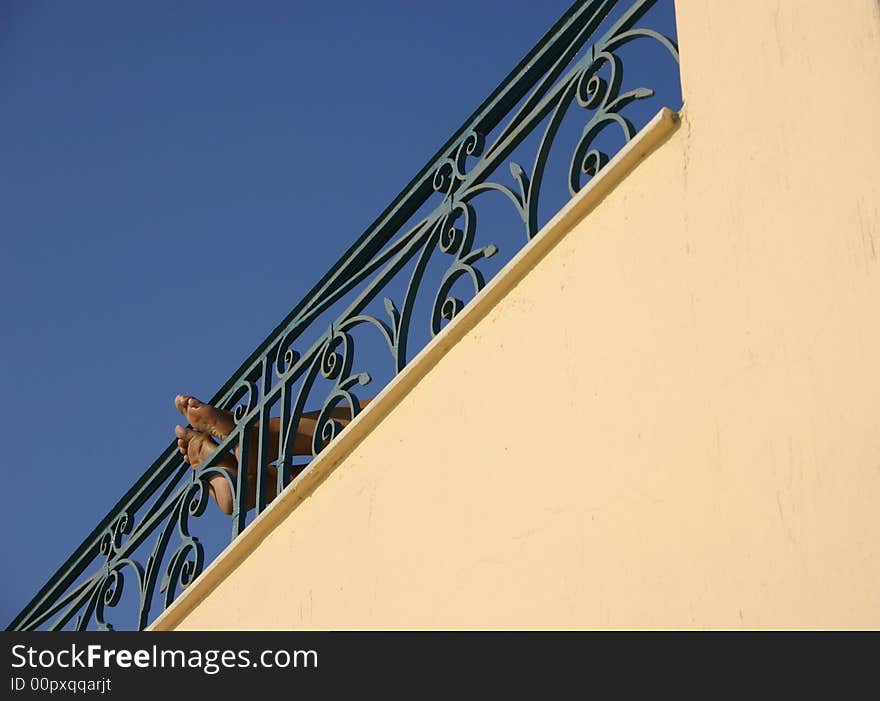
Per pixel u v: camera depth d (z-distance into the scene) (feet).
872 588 8.99
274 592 14.94
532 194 13.64
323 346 16.26
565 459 11.82
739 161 11.44
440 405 13.69
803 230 10.62
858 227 10.21
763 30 11.84
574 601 11.03
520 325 13.05
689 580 10.18
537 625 11.24
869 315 9.82
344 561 14.07
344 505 14.52
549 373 12.42
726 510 10.14
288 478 16.11
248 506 16.97
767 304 10.61
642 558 10.63
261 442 16.90
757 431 10.19
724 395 10.59
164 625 16.65
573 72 13.75
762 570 9.70
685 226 11.64
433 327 14.28
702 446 10.57
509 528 12.08
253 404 17.49
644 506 10.83
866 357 9.70
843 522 9.34
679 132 12.13
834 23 11.24
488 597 11.92
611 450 11.38
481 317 13.66
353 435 14.80
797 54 11.44
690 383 10.93
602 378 11.81
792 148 11.05
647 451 11.03
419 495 13.43
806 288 10.37
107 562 19.06
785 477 9.84
